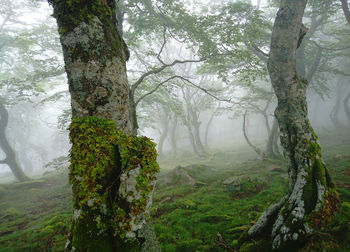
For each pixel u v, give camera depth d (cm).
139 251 227
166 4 1041
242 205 730
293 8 572
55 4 252
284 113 562
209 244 509
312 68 1672
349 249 349
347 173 882
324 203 419
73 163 233
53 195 1474
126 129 269
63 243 604
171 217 682
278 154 1767
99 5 257
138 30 1175
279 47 582
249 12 1134
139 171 240
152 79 1420
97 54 249
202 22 1031
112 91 256
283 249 405
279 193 790
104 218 222
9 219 1031
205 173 1373
